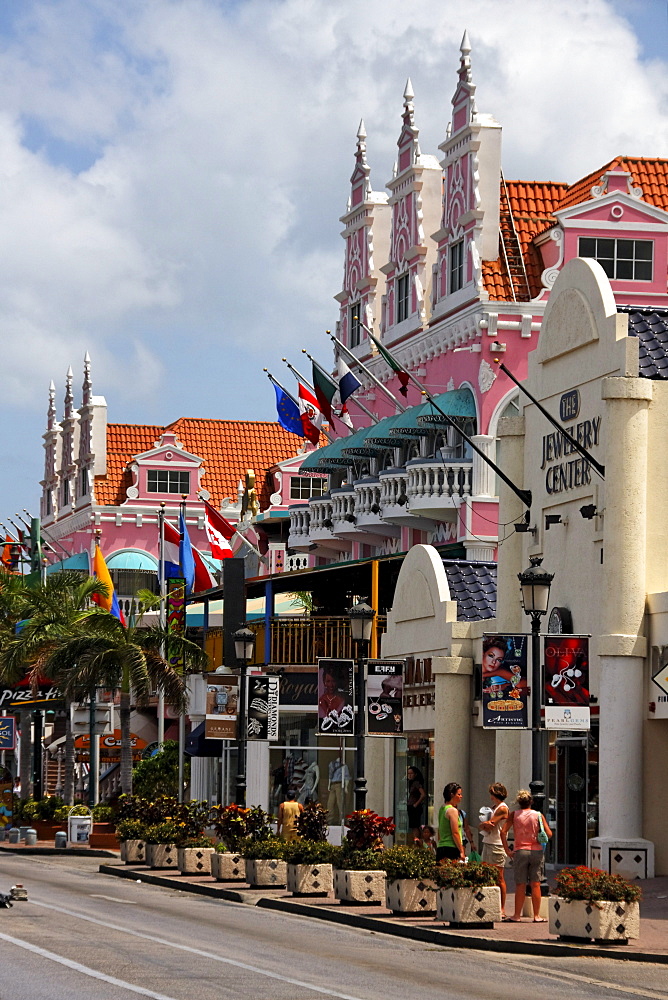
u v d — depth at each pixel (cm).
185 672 6088
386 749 4669
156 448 10038
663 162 6134
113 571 9925
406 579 4644
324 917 3062
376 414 6756
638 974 2269
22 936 2444
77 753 8750
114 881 4094
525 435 4206
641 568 3566
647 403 3609
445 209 6131
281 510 8094
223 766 5672
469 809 4178
